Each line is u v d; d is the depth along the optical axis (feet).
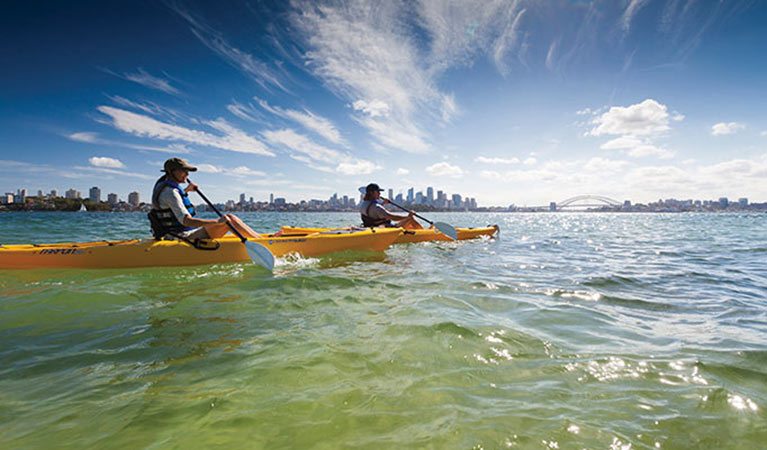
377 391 5.39
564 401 5.16
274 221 77.61
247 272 14.25
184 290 11.39
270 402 5.08
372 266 16.16
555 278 13.99
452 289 11.82
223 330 7.89
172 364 6.24
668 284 13.24
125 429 4.48
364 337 7.50
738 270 16.43
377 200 25.05
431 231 26.78
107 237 32.27
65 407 4.94
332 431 4.46
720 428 4.56
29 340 7.28
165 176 14.97
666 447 4.21
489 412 4.87
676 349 7.01
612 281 13.57
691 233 45.98
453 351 6.82
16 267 14.24
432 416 4.77
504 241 29.73
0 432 4.38
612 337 7.66
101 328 7.97
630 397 5.26
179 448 4.15
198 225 14.69
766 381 5.76
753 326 8.50
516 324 8.39
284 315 8.95
